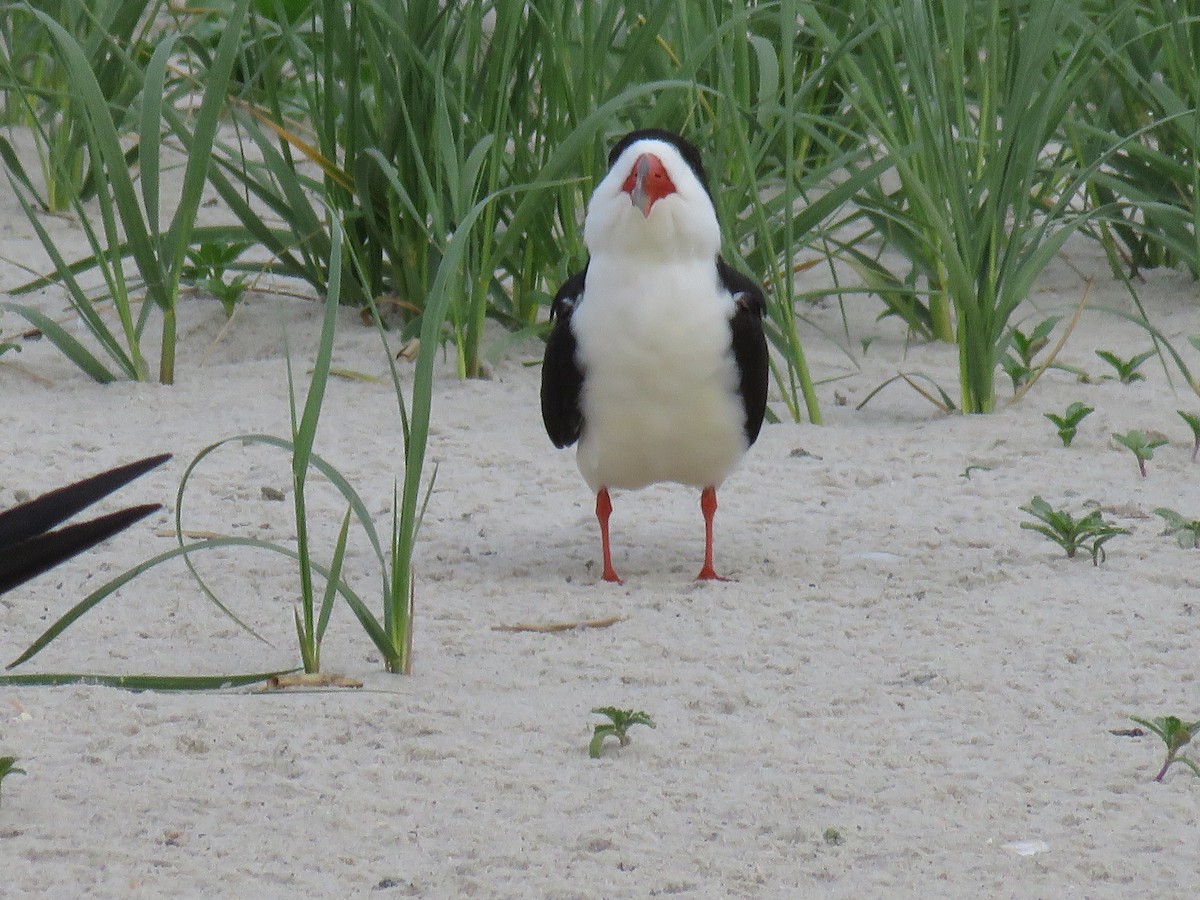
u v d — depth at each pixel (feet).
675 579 32.19
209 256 48.34
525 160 45.57
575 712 26.13
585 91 43.70
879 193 47.03
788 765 24.38
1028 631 29.17
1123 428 40.16
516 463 38.55
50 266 52.08
